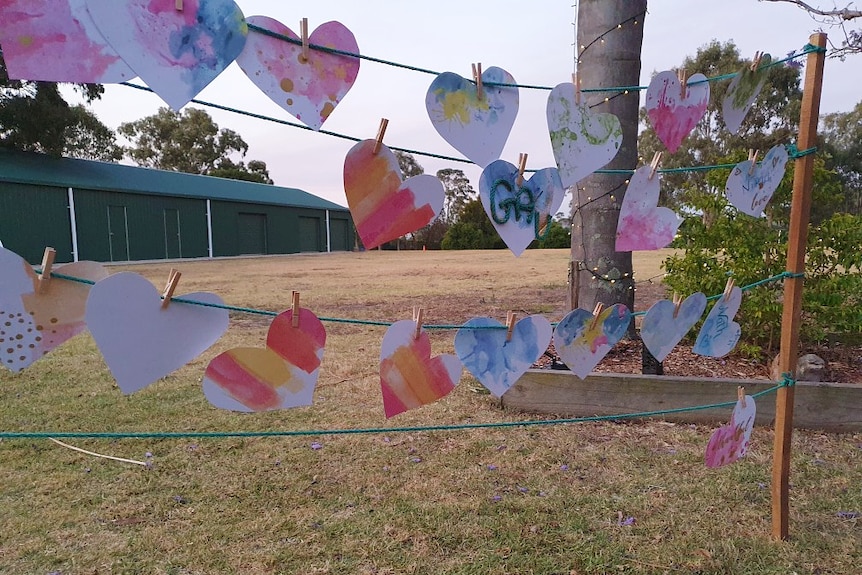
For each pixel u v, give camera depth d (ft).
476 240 97.86
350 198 3.80
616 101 11.80
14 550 6.16
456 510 6.98
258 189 85.40
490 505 7.10
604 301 12.49
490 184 4.31
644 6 11.89
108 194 57.72
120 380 3.26
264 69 3.44
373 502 7.22
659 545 6.20
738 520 6.70
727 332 6.10
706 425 9.84
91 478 7.91
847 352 12.92
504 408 10.75
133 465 8.35
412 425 9.99
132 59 3.01
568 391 10.36
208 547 6.22
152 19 3.05
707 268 12.42
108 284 3.18
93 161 67.82
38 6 2.82
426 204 4.06
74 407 11.09
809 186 5.91
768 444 8.92
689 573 5.73
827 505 7.01
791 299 6.04
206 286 33.58
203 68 3.21
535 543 6.26
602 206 12.24
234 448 9.00
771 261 11.90
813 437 9.23
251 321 21.63
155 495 7.42
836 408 9.45
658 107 5.03
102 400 11.51
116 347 3.23
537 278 37.35
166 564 5.92
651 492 7.39
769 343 12.26
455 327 4.56
